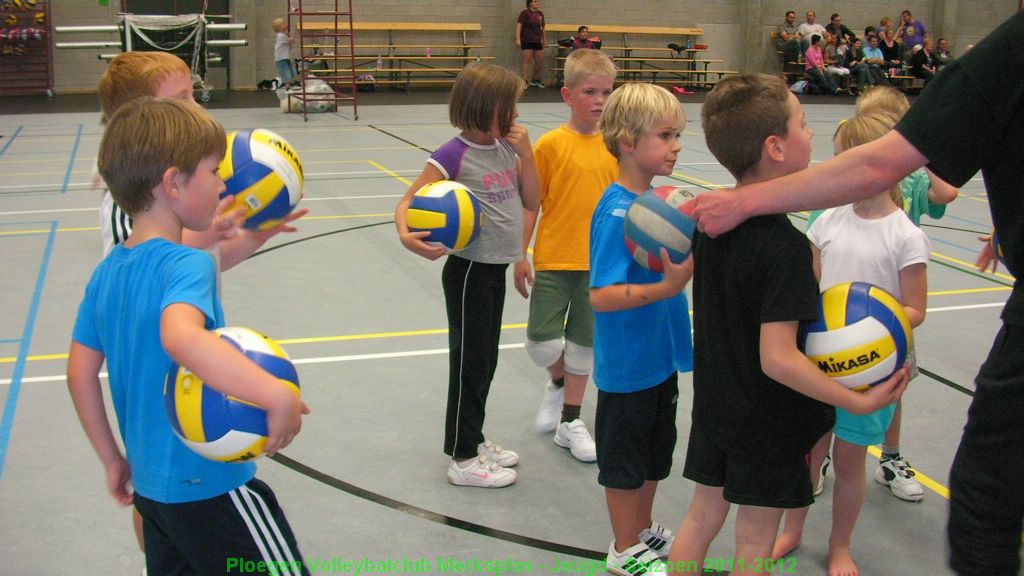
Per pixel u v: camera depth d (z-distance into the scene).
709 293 2.13
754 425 2.09
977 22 22.88
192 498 1.85
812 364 1.98
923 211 3.28
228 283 5.75
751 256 2.01
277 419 1.69
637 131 2.59
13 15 17.05
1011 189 1.62
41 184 8.96
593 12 20.62
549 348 3.47
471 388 3.16
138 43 14.69
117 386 1.87
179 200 1.84
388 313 5.19
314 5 18.75
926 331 5.04
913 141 1.69
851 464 2.65
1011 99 1.58
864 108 3.08
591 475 3.36
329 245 6.80
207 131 1.86
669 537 2.88
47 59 17.31
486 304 3.13
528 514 3.06
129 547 2.80
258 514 1.94
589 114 3.38
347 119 14.72
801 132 2.06
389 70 19.09
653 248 2.35
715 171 10.37
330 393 4.03
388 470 3.34
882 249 2.76
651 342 2.56
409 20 19.48
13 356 4.41
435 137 12.80
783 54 21.53
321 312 5.19
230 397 1.72
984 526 1.66
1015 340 1.61
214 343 1.65
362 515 3.03
